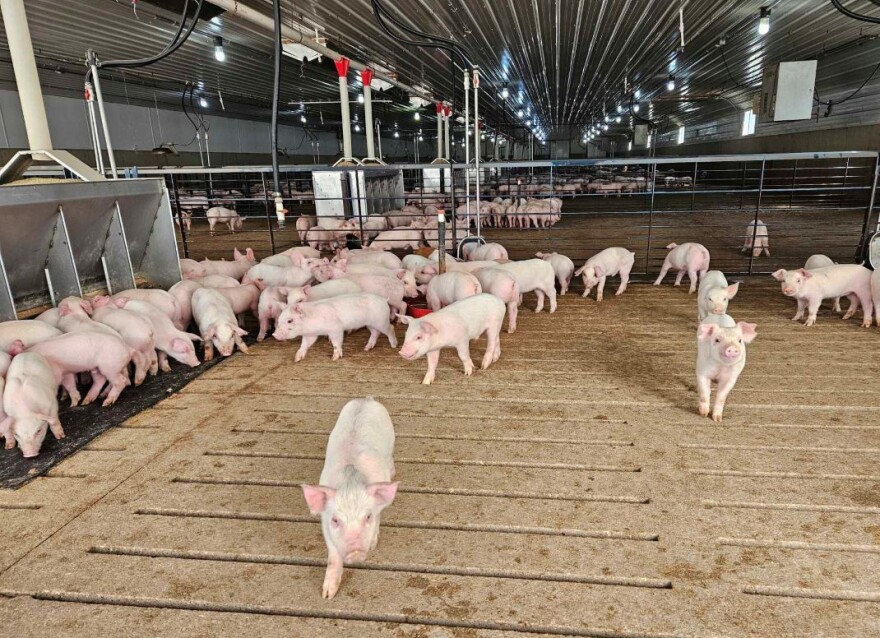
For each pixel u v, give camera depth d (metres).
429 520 2.27
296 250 6.83
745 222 12.40
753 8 9.27
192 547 2.15
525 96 20.91
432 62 12.43
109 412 3.37
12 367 2.96
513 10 8.84
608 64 14.57
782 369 3.77
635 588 1.91
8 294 3.91
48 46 9.87
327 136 31.16
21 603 1.90
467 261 6.02
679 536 2.15
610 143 42.94
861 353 4.05
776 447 2.78
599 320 5.16
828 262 5.50
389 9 7.77
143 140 17.05
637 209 16.55
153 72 13.01
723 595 1.86
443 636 1.74
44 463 2.78
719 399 3.04
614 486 2.48
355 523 1.70
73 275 4.47
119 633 1.77
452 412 3.25
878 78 13.33
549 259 6.26
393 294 5.05
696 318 5.14
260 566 2.05
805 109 12.18
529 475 2.59
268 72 13.73
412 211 11.85
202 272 6.02
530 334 4.77
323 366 4.10
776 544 2.10
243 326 5.32
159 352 4.14
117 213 4.81
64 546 2.18
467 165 6.74
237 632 1.77
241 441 2.97
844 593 1.86
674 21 10.09
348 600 1.88
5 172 4.40
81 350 3.35
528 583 1.94
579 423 3.08
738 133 23.70
